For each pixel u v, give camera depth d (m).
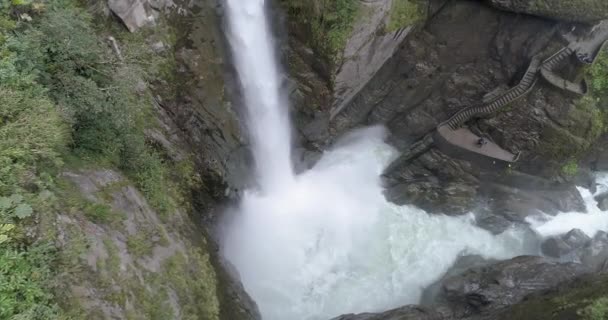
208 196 18.09
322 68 19.52
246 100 19.52
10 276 8.06
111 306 9.48
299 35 18.95
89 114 11.05
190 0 16.81
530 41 19.89
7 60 9.73
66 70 10.63
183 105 17.59
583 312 13.57
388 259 20.94
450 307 17.83
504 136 21.11
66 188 10.16
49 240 8.77
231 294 15.18
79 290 9.02
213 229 17.83
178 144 16.78
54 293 8.63
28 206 8.63
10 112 9.27
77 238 9.37
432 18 20.75
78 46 10.73
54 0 11.82
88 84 10.70
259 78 19.69
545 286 17.39
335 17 18.16
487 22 20.02
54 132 9.56
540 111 20.31
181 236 13.61
